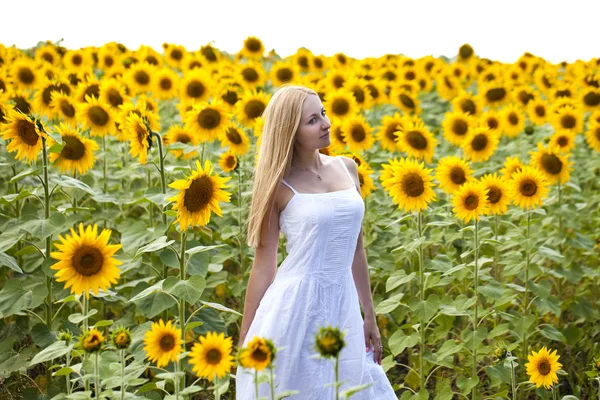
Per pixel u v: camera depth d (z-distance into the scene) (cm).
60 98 572
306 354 319
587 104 898
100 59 1023
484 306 539
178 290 347
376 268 499
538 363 352
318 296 323
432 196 415
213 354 265
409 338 413
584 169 797
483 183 432
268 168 329
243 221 511
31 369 470
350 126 596
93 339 282
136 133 420
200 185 328
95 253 300
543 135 820
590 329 523
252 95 655
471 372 448
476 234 427
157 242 358
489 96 942
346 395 240
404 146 568
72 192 485
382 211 559
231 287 490
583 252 584
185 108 672
